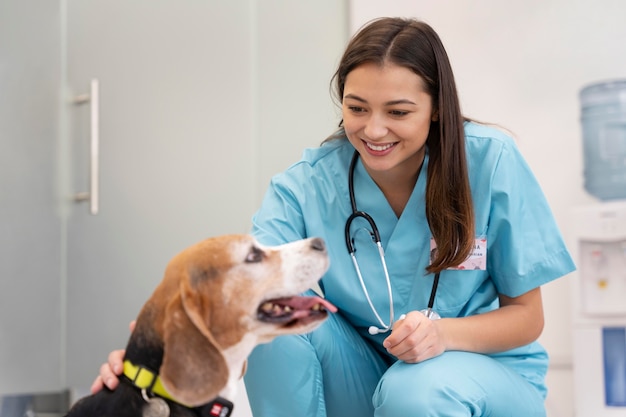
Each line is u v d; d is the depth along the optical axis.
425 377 1.58
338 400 1.81
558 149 2.99
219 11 3.20
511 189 1.76
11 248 2.95
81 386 3.07
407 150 1.67
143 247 3.11
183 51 3.17
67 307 3.09
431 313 1.73
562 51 2.98
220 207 3.15
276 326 1.47
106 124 3.11
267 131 3.23
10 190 2.95
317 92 3.31
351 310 1.83
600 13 2.93
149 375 1.38
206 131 3.16
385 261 1.80
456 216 1.71
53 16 3.08
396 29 1.66
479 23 3.09
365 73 1.62
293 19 3.29
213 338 1.42
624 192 2.90
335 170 1.87
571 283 2.94
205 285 1.42
